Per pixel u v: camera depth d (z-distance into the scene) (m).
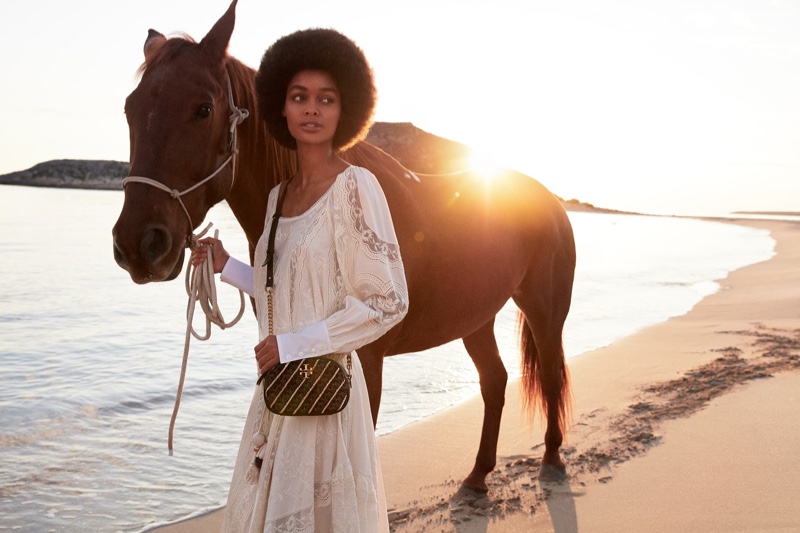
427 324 3.25
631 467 3.99
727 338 8.06
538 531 3.31
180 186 2.33
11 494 3.76
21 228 26.62
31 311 9.61
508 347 8.17
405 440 4.75
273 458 1.91
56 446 4.54
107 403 5.50
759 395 5.24
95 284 12.63
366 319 1.87
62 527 3.41
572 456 4.25
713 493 3.55
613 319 10.19
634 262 20.38
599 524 3.34
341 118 2.09
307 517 1.83
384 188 2.99
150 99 2.36
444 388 6.23
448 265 3.23
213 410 5.43
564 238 4.21
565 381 4.24
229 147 2.53
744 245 29.38
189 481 4.05
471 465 4.28
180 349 7.50
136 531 3.38
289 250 1.95
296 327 1.94
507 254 3.66
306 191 2.04
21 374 6.28
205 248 2.23
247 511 1.96
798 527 3.14
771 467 3.82
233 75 2.61
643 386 5.92
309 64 2.04
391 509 3.64
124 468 4.21
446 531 3.35
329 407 1.86
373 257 1.90
